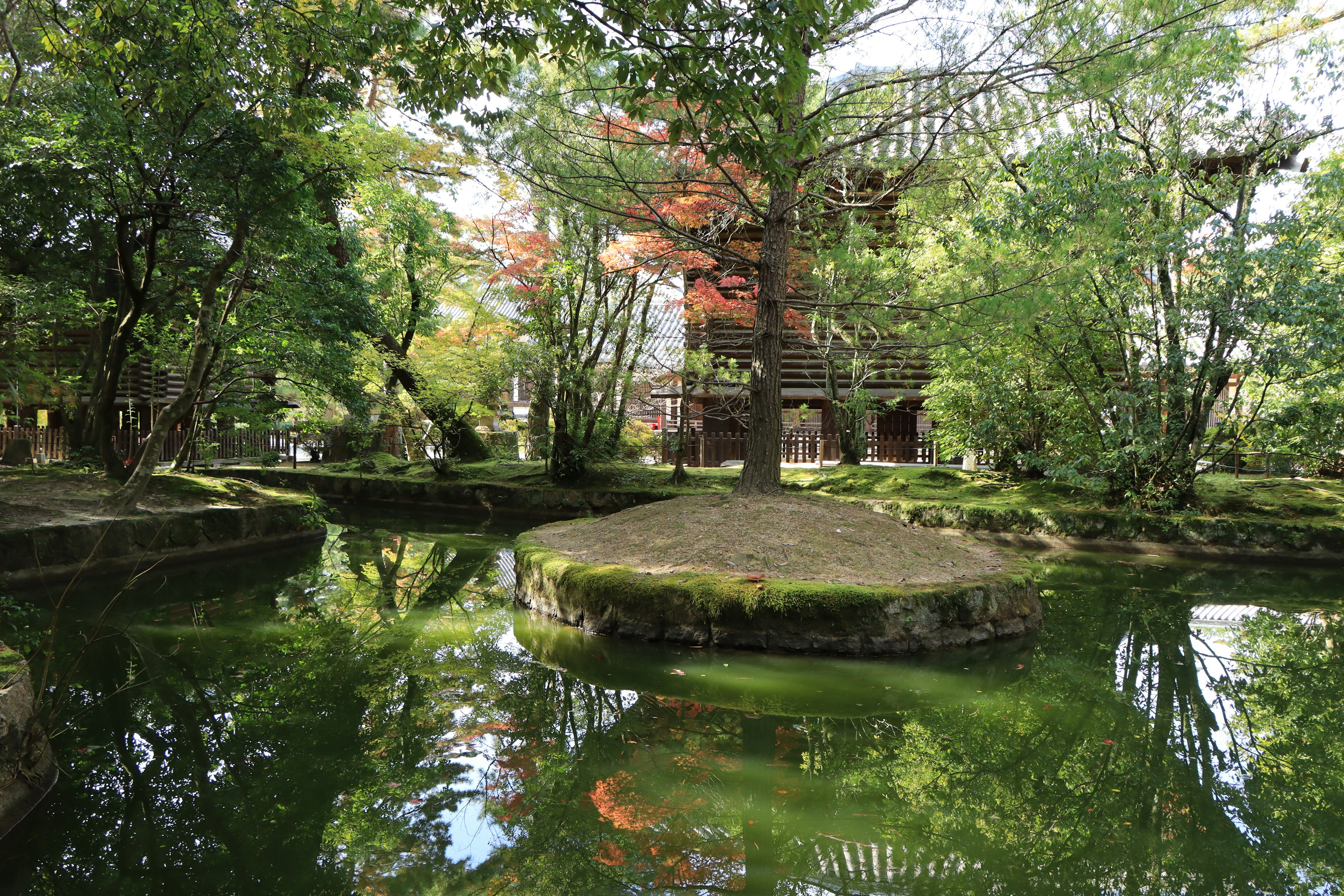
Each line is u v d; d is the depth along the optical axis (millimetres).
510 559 11047
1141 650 6711
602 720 5113
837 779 4285
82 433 13188
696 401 18922
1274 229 9852
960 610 6453
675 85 4223
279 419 16516
